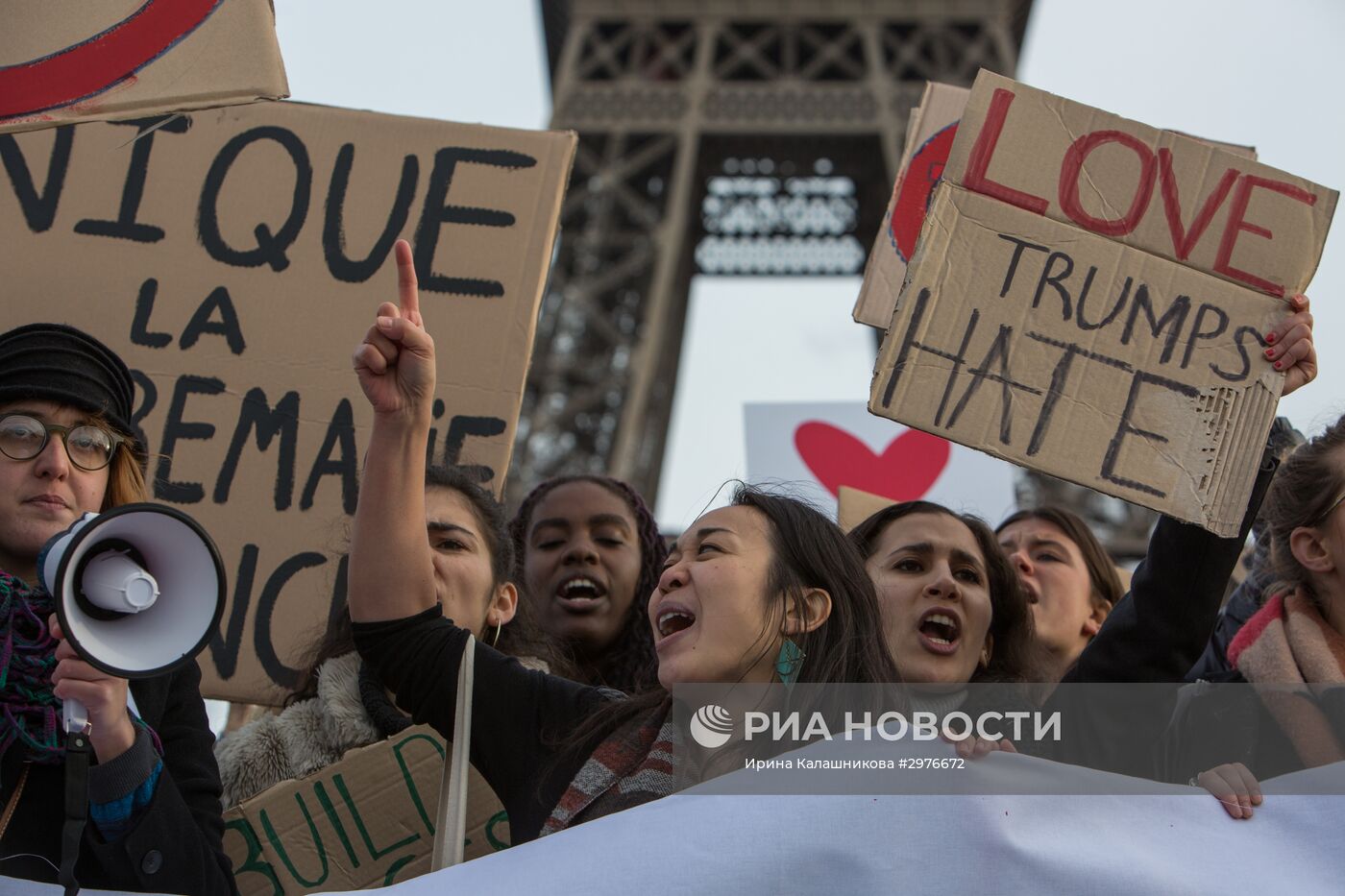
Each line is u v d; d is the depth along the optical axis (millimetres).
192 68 5000
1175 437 4246
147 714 4180
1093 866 3789
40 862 3842
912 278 4312
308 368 5809
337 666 5227
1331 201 4383
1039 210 4367
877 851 3766
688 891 3717
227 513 5656
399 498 4492
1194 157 4418
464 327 5887
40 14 5020
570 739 4340
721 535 4371
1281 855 3916
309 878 4668
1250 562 6797
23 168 5930
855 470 8602
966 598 5387
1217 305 4340
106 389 4367
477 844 4762
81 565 3393
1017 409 4242
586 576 7035
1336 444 4855
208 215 5945
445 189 6004
